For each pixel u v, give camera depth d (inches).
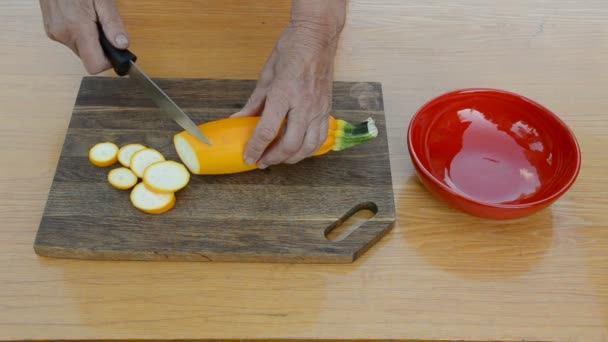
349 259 33.6
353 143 37.2
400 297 32.5
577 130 41.9
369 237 34.1
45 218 33.8
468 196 34.4
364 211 36.7
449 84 44.9
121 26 35.4
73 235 33.2
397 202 37.2
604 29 50.5
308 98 34.0
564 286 33.4
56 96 42.1
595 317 32.1
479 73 45.9
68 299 31.5
